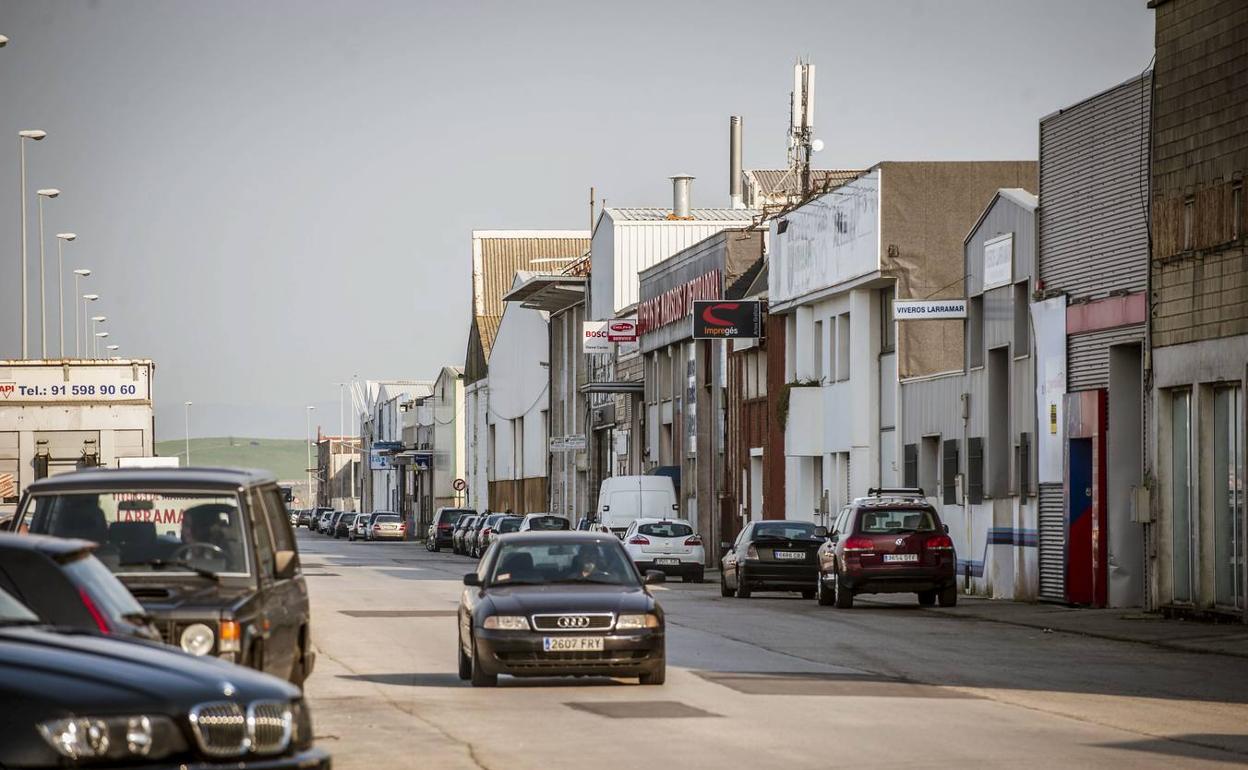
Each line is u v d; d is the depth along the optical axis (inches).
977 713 1127.6
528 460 6579.7
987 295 2640.3
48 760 505.7
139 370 2257.6
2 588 681.6
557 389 6072.8
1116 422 2209.6
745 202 5733.3
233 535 930.1
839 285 3267.7
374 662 1498.5
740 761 902.4
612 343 4958.2
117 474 956.0
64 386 2245.3
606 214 5295.3
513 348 6840.6
